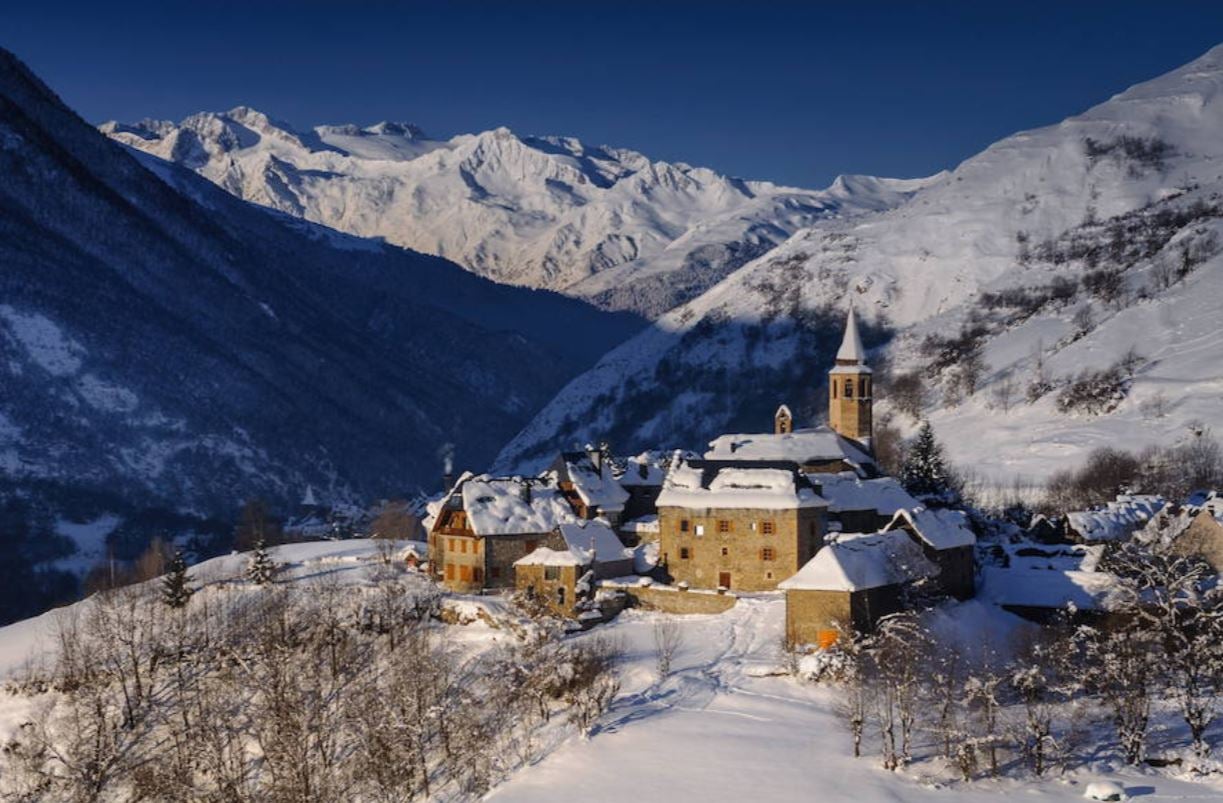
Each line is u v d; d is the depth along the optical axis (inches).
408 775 3841.0
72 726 4448.8
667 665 4557.1
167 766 4067.4
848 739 3946.9
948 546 5275.6
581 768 3796.8
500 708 4284.0
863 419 7667.3
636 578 5634.8
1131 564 4722.0
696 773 3693.4
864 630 4648.1
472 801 3720.5
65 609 6058.1
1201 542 5644.7
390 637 4928.6
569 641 4886.8
